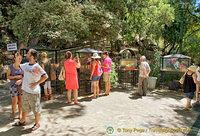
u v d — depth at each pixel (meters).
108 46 14.73
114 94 6.85
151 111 4.78
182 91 7.75
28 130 3.36
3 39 11.24
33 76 3.18
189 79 4.90
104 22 9.04
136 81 9.57
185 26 14.05
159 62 9.60
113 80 8.09
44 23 8.10
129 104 5.44
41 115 4.27
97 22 9.02
